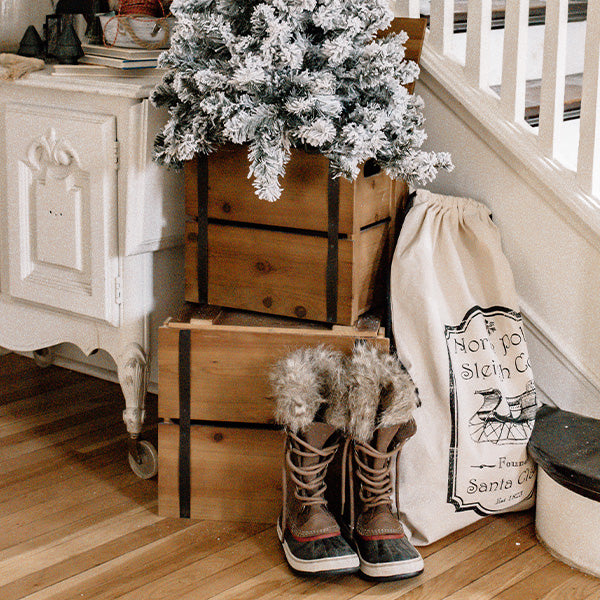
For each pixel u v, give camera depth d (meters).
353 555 1.59
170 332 1.73
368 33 1.64
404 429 1.65
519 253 1.94
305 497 1.64
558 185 1.81
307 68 1.63
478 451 1.72
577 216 1.82
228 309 1.86
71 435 2.17
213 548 1.68
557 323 1.91
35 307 2.06
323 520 1.62
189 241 1.83
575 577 1.61
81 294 1.92
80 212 1.89
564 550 1.65
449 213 1.87
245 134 1.55
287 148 1.59
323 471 1.68
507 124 1.86
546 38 1.78
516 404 1.77
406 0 1.98
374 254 1.81
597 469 1.60
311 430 1.63
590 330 1.87
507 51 1.84
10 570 1.59
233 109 1.56
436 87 1.98
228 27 1.60
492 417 1.73
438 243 1.85
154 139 1.81
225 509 1.78
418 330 1.76
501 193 1.94
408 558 1.58
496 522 1.81
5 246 2.07
